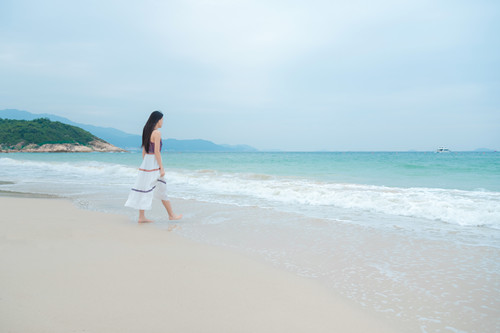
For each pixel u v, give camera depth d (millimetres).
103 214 5578
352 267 3084
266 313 2082
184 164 22953
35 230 4109
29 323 1746
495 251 3588
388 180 12094
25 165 20000
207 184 10414
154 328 1783
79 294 2199
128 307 2037
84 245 3516
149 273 2713
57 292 2211
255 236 4199
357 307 2248
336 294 2467
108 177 13055
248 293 2402
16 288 2244
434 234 4336
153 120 5109
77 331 1687
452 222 5059
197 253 3400
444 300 2391
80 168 16766
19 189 9039
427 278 2822
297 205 6680
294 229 4586
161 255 3270
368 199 6816
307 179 12180
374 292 2521
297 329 1888
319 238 4121
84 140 136500
